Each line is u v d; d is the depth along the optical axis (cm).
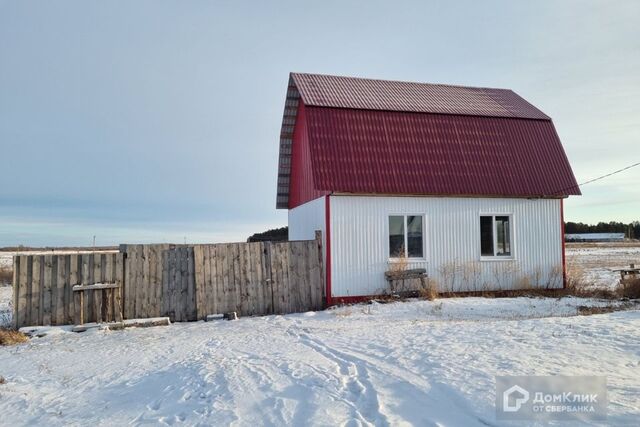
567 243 7919
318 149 1605
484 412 518
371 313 1377
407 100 1900
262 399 620
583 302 1527
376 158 1647
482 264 1706
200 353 927
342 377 690
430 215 1667
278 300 1549
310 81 1898
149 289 1447
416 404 563
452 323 1123
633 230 10800
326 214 1577
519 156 1806
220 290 1502
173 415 600
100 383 777
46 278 1355
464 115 1839
